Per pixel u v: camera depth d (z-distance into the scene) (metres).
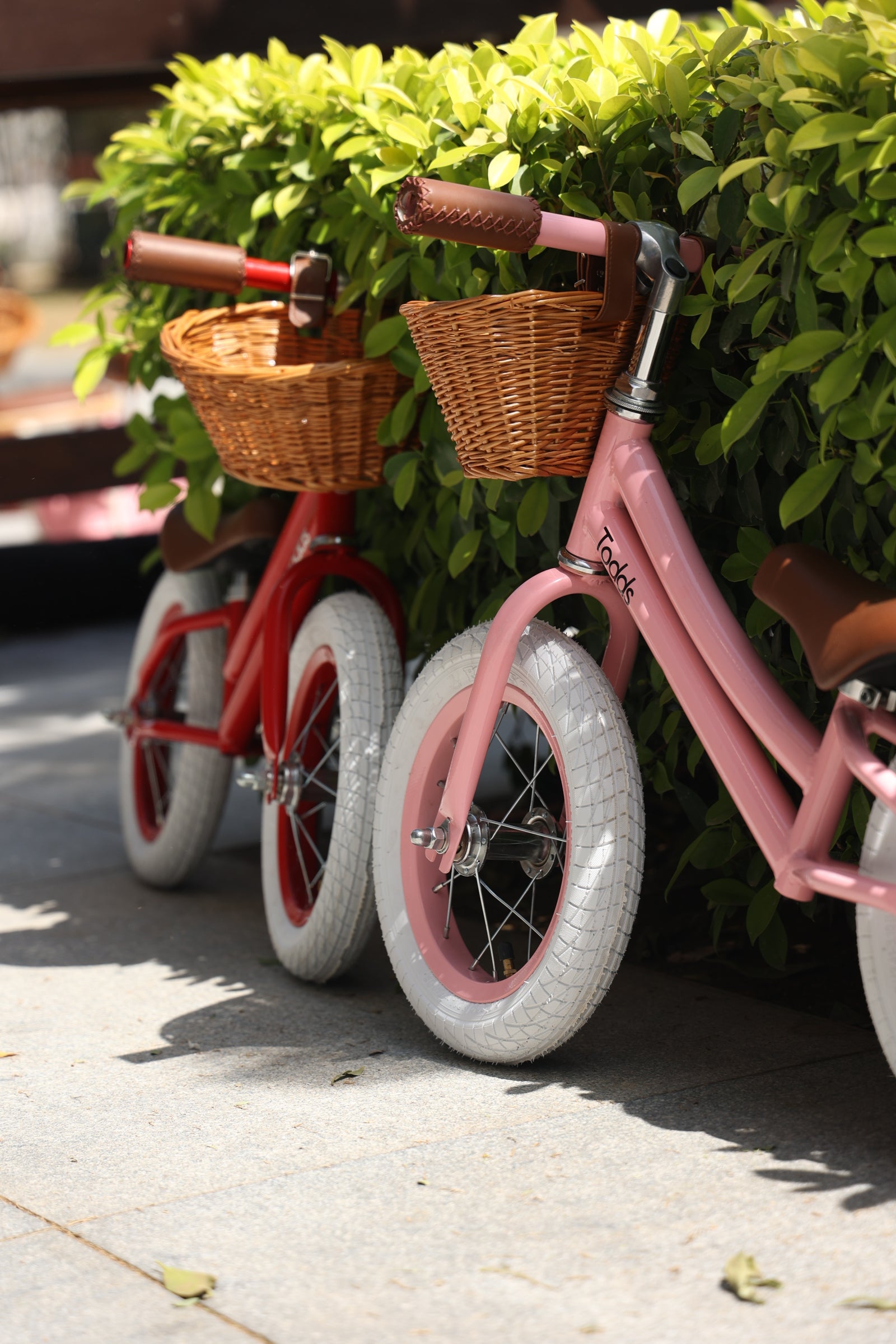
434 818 2.67
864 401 2.11
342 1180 2.09
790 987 2.86
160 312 3.54
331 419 2.78
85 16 5.18
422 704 2.66
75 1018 2.79
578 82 2.45
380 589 3.09
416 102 2.84
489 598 2.92
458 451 2.50
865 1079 2.38
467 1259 1.85
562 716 2.38
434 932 2.64
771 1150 2.12
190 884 3.72
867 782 2.00
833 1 2.57
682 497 2.60
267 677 2.98
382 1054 2.57
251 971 3.04
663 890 3.47
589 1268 1.82
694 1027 2.66
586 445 2.43
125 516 8.92
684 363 2.50
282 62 3.35
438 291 2.78
